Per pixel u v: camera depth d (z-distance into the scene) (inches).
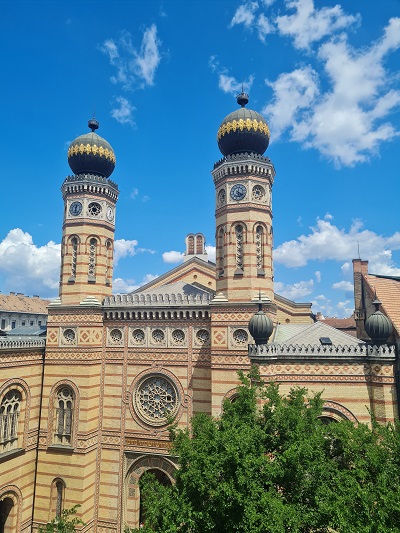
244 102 1406.3
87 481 1269.7
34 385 1328.7
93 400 1327.5
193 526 597.0
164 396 1311.5
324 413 953.5
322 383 967.0
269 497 546.0
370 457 606.2
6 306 2928.2
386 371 919.0
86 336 1347.2
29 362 1314.0
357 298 1715.1
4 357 1208.8
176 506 623.5
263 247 1302.9
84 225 1429.6
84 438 1277.1
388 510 545.6
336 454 689.0
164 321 1334.9
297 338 1127.6
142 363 1337.4
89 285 1412.4
